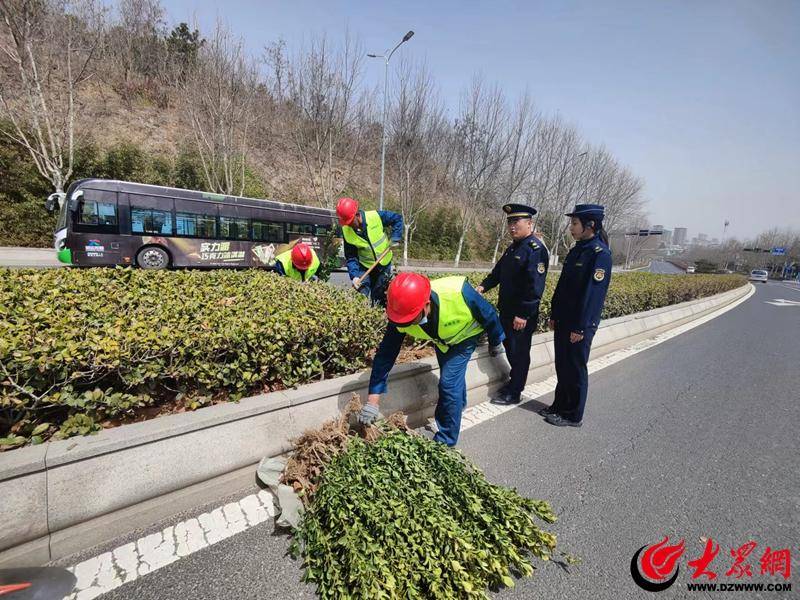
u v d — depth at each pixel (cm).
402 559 170
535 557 201
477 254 3194
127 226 1044
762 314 1284
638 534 219
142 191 1063
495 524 192
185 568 180
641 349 655
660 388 466
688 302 1028
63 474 176
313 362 287
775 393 474
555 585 183
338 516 185
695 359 614
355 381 285
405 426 271
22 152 1449
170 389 234
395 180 2848
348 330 307
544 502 221
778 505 252
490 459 288
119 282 385
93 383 211
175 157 1919
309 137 2067
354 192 2555
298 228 1351
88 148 1572
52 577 168
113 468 188
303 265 531
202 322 260
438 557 175
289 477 222
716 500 254
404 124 2239
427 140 2409
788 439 350
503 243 3334
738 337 826
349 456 217
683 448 322
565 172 3019
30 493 168
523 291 354
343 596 159
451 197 3022
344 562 171
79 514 179
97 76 1991
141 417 228
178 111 2100
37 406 194
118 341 211
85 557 181
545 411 378
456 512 196
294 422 252
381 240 431
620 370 530
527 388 439
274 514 217
